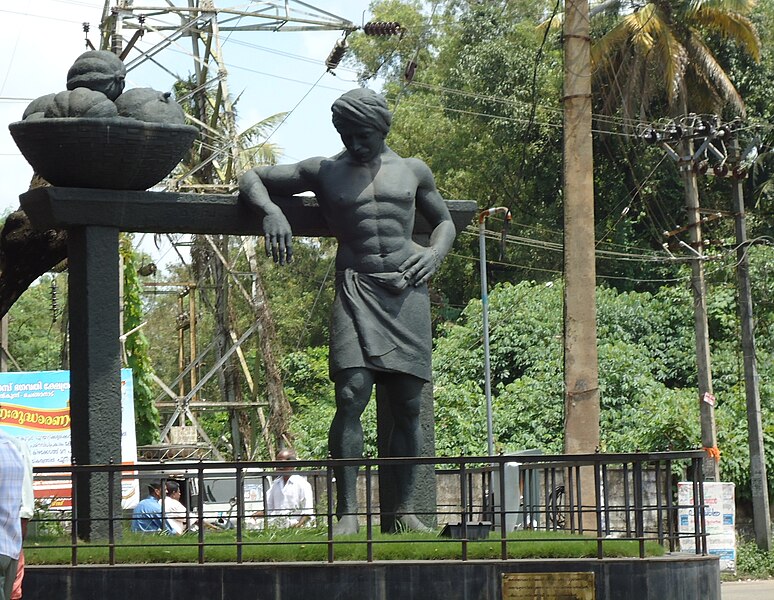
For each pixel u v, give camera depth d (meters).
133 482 19.91
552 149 40.47
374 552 9.88
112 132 10.96
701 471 10.53
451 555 9.87
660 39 35.09
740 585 21.67
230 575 9.66
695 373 32.38
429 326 11.38
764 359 31.92
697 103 36.75
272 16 27.67
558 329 33.94
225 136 28.12
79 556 9.98
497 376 33.94
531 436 30.11
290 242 11.25
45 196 11.01
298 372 39.84
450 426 30.66
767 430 26.97
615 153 39.06
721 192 39.25
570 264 17.30
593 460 9.88
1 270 14.69
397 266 11.18
